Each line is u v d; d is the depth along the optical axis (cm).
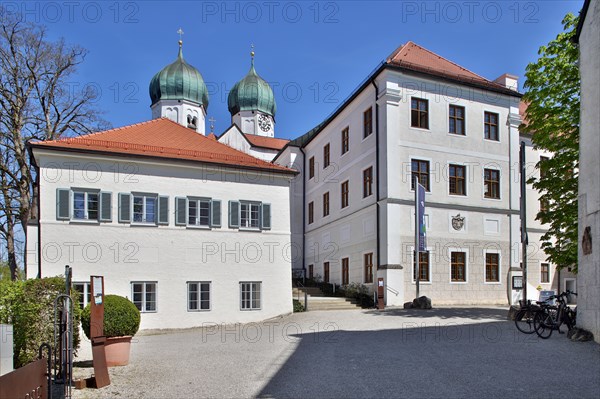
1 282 1177
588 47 1370
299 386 905
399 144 2639
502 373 955
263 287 2183
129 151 2056
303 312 2330
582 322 1336
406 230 2594
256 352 1303
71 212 1950
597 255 1269
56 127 3216
